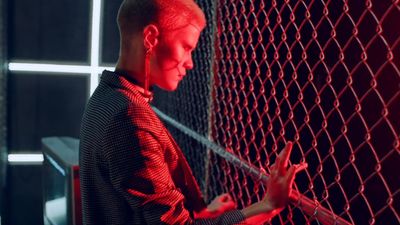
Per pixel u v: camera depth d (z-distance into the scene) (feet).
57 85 13.01
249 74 6.73
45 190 9.60
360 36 4.70
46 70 12.91
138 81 4.58
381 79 4.48
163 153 4.47
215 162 7.43
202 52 8.63
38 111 13.00
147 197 4.20
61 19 12.80
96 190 4.52
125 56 4.61
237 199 7.16
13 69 12.73
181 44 4.47
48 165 9.25
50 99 13.02
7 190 12.91
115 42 13.08
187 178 4.94
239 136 7.16
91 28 12.95
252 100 6.78
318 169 4.71
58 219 8.54
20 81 12.83
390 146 4.47
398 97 4.35
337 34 5.07
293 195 4.79
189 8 4.45
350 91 4.91
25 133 13.00
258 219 4.40
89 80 13.11
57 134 13.15
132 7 4.46
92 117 4.44
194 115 8.78
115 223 4.47
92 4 12.87
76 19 12.86
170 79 4.56
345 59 4.94
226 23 7.19
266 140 6.49
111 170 4.25
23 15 12.60
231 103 7.06
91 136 4.40
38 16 12.67
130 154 4.20
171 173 4.67
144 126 4.26
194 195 5.01
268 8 6.38
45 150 9.25
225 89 7.30
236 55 6.49
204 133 8.48
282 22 6.08
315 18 5.47
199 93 8.91
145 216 4.25
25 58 12.75
